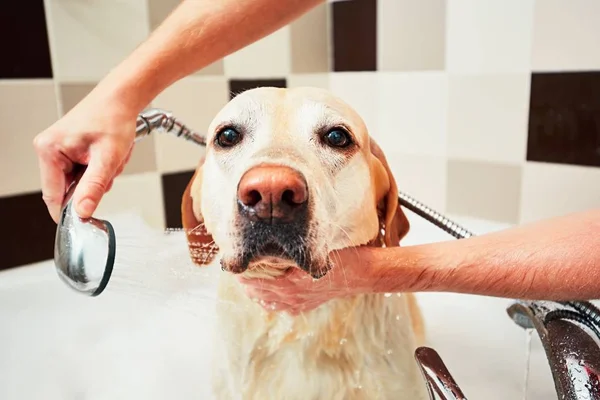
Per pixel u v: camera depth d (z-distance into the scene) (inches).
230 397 39.9
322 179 30.9
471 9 58.4
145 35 60.2
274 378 38.8
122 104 30.6
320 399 38.1
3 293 48.6
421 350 29.8
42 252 54.7
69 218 27.2
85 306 51.4
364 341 37.8
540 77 54.3
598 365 25.5
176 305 39.0
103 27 56.4
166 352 47.9
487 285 28.4
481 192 61.6
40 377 47.5
